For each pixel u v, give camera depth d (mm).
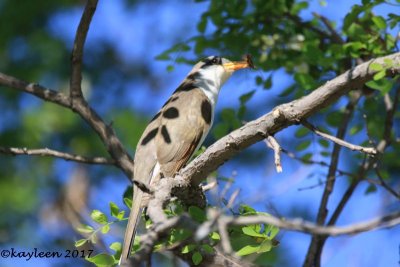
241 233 8188
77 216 14352
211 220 5273
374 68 8391
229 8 11766
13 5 16719
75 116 16000
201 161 8453
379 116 11898
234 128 11406
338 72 11289
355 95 11344
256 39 11727
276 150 7949
